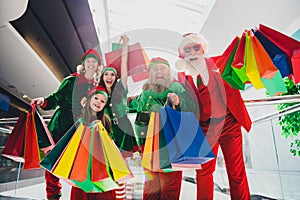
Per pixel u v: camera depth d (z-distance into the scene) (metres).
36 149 0.61
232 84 0.61
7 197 0.85
